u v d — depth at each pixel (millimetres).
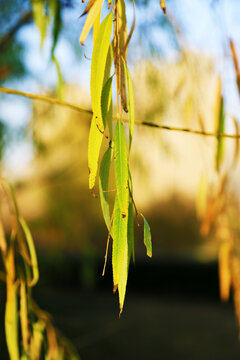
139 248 5934
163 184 1649
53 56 532
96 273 5496
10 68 1322
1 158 1598
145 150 1392
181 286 5559
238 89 525
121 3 377
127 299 5195
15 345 535
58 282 5055
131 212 378
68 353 655
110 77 367
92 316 4168
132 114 364
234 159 561
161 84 1035
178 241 5406
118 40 367
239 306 637
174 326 4035
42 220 1707
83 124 1715
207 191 625
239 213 634
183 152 1181
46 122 1556
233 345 3527
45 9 549
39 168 1742
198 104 620
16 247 514
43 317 606
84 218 1838
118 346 3377
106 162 367
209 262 5410
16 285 536
